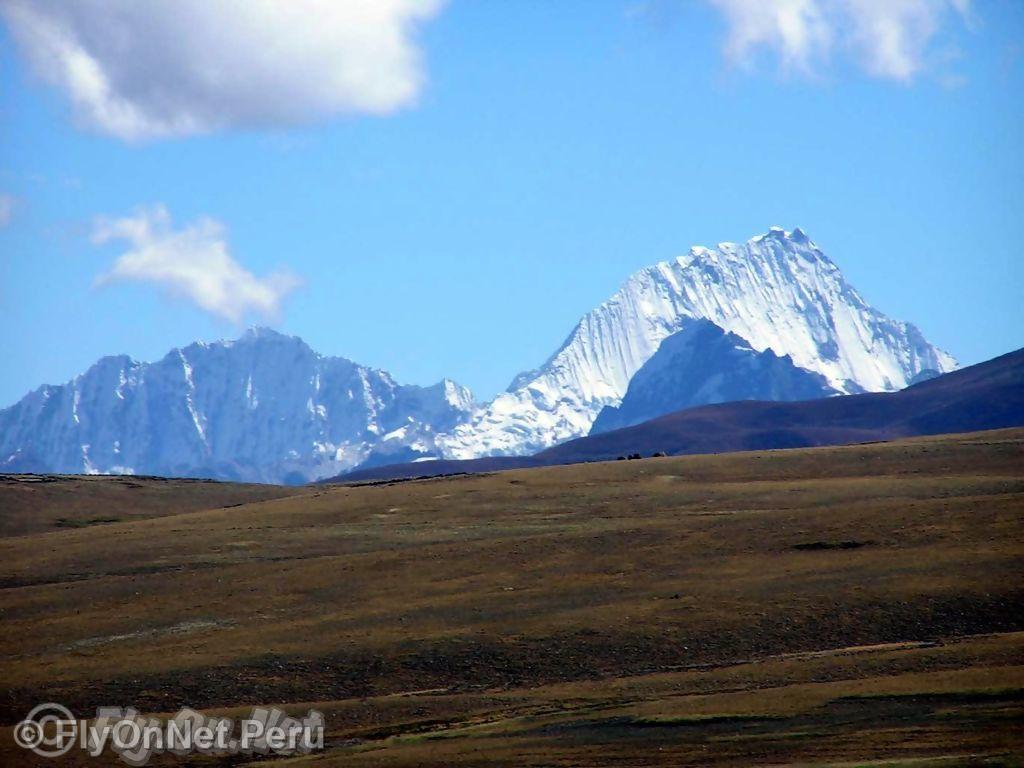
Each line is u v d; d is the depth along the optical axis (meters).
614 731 150.88
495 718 163.38
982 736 136.12
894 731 140.50
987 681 151.25
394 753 153.12
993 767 125.31
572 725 155.00
